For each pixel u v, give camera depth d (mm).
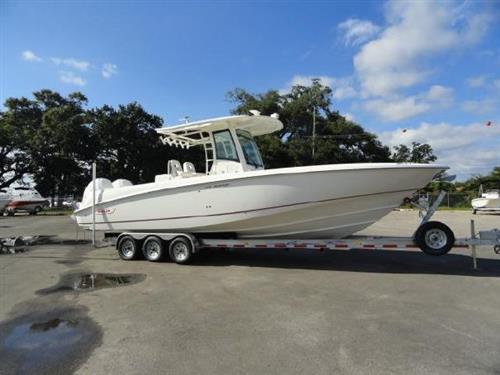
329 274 7250
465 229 14547
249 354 3701
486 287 6148
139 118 40906
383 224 17391
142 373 3350
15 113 43094
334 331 4266
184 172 8883
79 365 3527
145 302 5504
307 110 39625
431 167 7066
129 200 8750
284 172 7227
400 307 5121
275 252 9906
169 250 8383
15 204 29859
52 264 8492
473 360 3514
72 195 43531
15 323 4691
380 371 3320
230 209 7727
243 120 8320
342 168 7008
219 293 5945
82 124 40469
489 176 40500
